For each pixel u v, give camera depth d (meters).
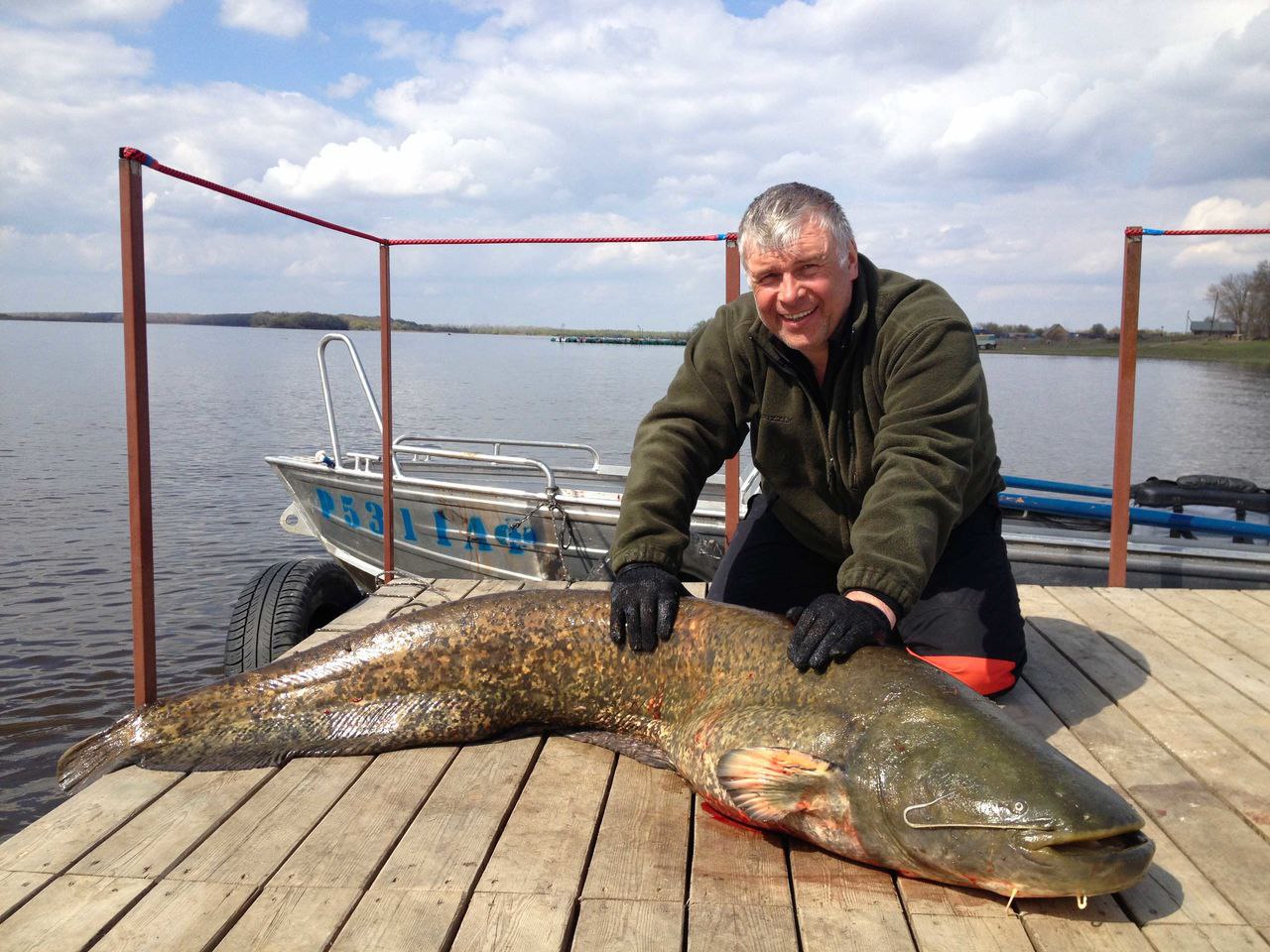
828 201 3.23
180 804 3.04
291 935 2.33
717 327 3.74
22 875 2.59
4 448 23.56
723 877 2.64
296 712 3.63
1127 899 2.52
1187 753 3.40
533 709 3.65
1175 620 5.05
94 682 8.53
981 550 3.83
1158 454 18.92
